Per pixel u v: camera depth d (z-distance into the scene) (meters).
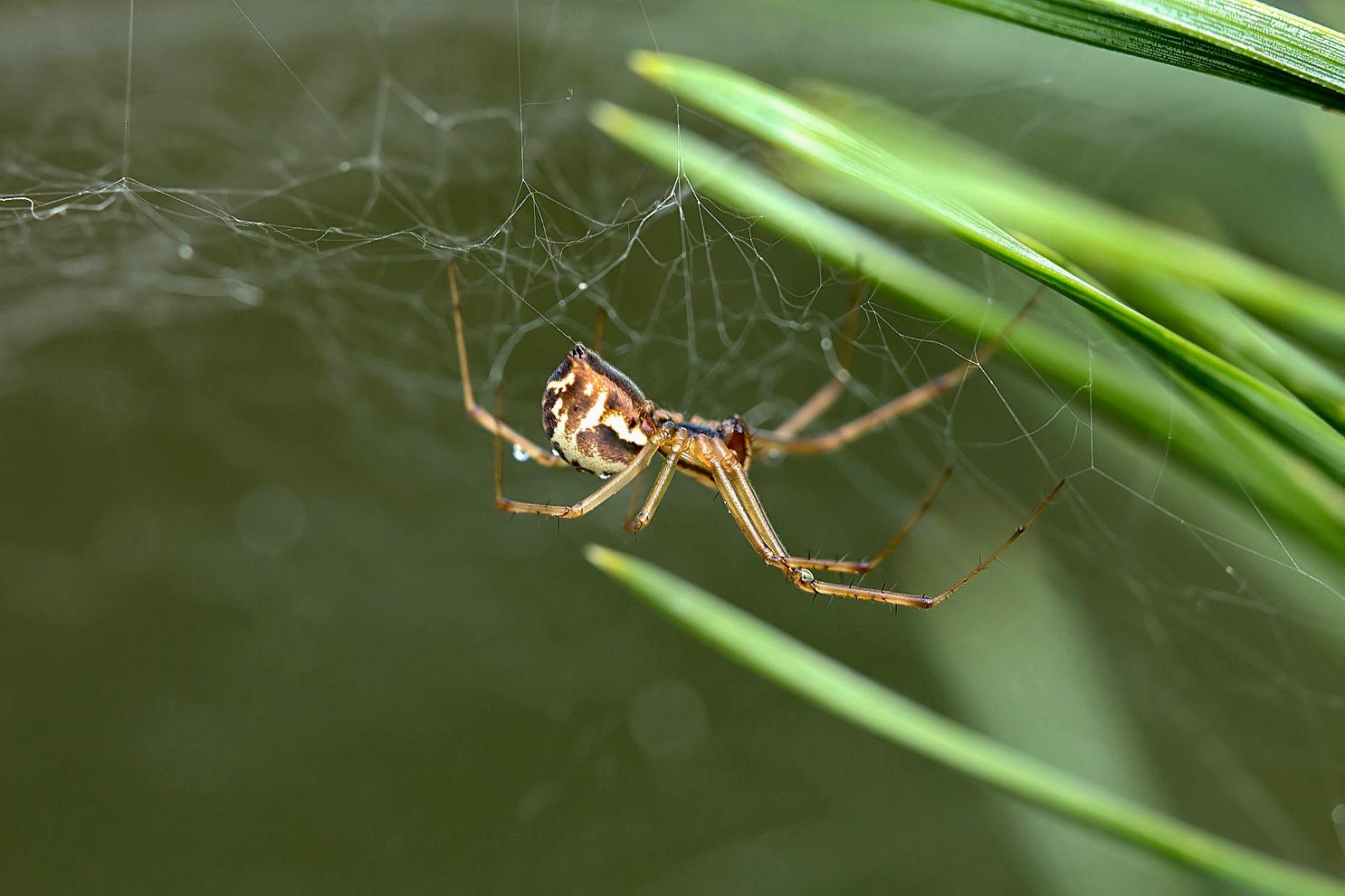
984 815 0.13
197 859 0.13
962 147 0.10
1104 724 0.11
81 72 0.13
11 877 0.13
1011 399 0.11
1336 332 0.09
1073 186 0.11
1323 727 0.12
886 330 0.12
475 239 0.12
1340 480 0.07
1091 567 0.12
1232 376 0.06
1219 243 0.10
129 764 0.13
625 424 0.11
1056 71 0.11
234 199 0.13
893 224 0.10
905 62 0.11
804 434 0.13
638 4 0.12
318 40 0.13
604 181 0.13
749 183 0.10
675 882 0.13
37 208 0.12
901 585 0.12
